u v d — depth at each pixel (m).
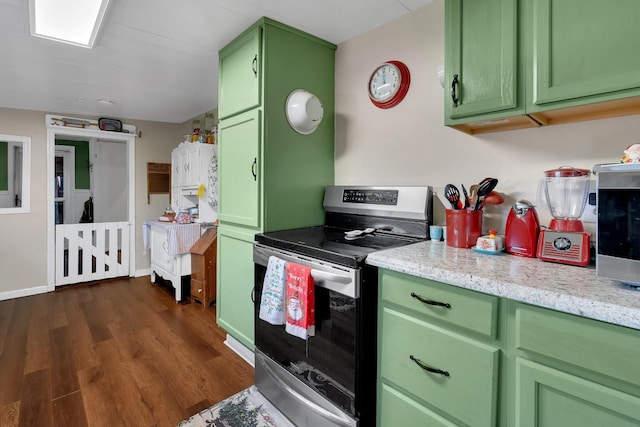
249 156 1.95
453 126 1.33
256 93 1.85
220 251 2.32
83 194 5.58
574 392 0.77
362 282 1.21
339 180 2.14
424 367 1.06
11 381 1.92
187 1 1.63
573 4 0.98
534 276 0.92
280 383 1.60
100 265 4.09
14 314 2.98
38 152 3.65
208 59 2.32
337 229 1.96
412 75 1.72
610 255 0.81
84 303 3.28
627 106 1.04
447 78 1.27
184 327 2.70
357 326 1.21
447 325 1.01
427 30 1.65
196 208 3.87
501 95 1.13
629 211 0.78
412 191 1.63
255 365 1.83
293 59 1.93
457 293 0.98
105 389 1.84
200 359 2.18
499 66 1.14
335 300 1.29
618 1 0.91
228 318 2.26
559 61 1.01
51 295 3.53
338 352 1.29
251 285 2.02
